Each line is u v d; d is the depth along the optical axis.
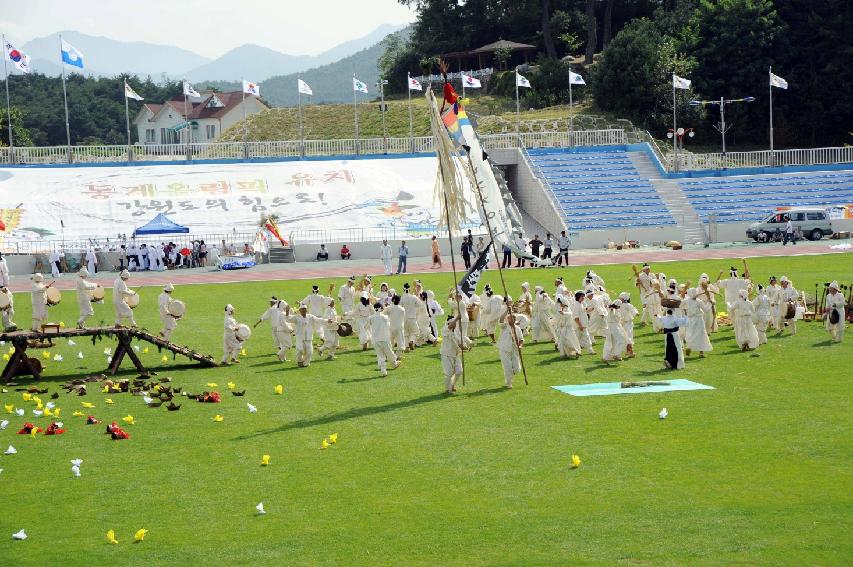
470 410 27.58
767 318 36.12
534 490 20.66
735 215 82.88
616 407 27.20
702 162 91.19
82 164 84.12
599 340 38.41
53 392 31.53
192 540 18.66
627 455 22.73
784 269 57.69
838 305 35.78
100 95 184.25
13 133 129.62
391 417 27.12
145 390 31.36
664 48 110.75
